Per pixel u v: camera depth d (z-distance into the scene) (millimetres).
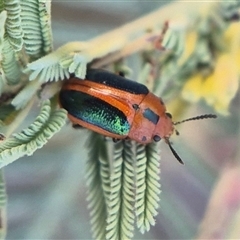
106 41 66
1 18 58
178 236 76
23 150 59
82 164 73
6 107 63
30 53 62
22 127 68
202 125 76
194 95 71
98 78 64
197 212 76
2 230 63
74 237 74
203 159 77
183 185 77
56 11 73
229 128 77
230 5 70
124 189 62
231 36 71
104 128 63
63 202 74
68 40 74
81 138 72
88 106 63
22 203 73
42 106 62
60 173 73
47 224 74
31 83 62
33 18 60
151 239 75
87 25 74
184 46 70
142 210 60
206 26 71
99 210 63
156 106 65
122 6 74
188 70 71
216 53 71
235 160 76
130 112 63
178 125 73
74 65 61
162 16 70
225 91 70
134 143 64
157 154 63
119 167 62
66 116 61
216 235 75
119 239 60
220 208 75
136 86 64
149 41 69
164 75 71
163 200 76
